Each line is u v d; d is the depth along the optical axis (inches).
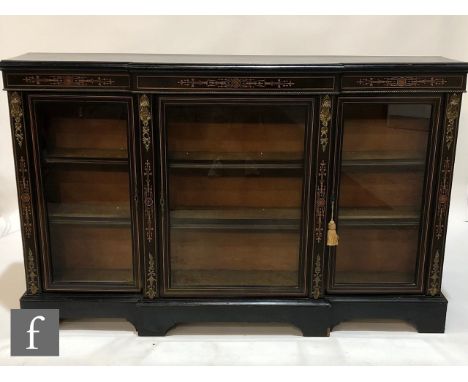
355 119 91.3
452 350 92.0
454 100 87.6
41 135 90.7
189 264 98.7
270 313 95.8
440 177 91.2
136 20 127.6
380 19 126.9
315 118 88.4
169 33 128.1
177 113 89.8
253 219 96.0
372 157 92.9
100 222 95.7
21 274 115.6
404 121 91.0
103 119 91.7
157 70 84.8
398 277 98.0
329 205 92.4
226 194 95.9
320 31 127.5
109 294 96.8
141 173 90.7
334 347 93.0
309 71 84.7
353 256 97.9
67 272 98.7
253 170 94.1
